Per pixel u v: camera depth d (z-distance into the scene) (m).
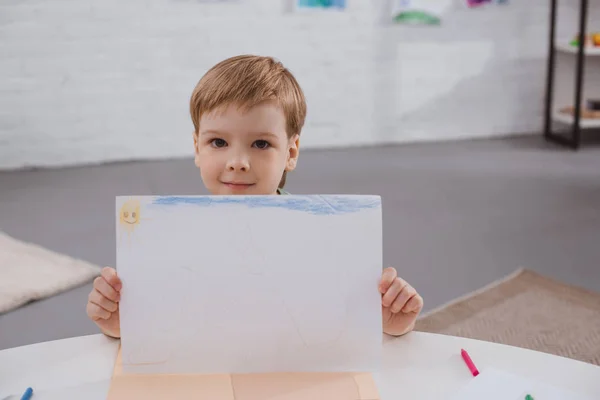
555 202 2.91
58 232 2.56
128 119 3.55
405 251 2.40
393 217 2.73
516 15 3.96
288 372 0.75
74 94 3.46
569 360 0.78
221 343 0.74
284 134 0.94
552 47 3.95
